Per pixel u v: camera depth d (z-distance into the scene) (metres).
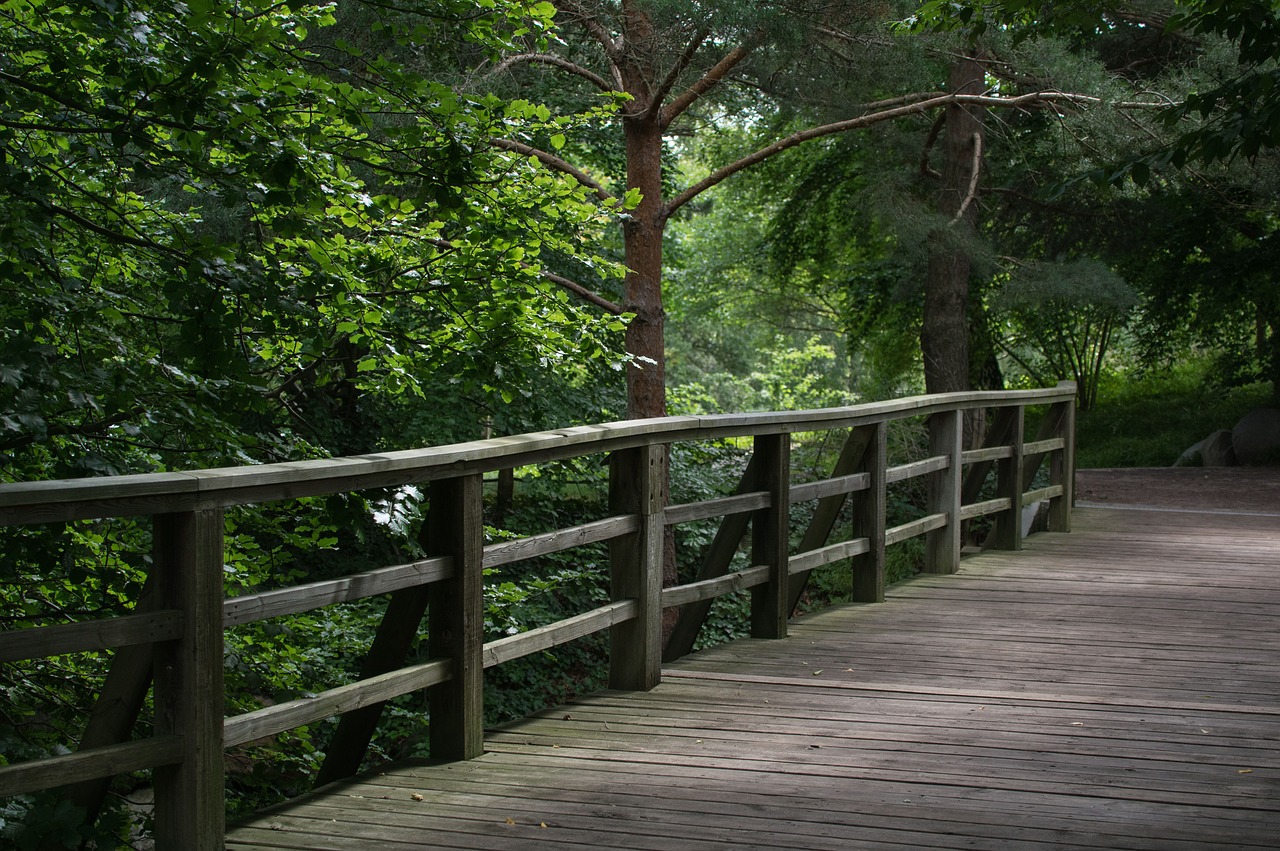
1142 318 20.02
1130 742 4.10
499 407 10.52
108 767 2.79
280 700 5.66
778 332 26.69
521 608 10.69
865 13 9.50
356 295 4.94
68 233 4.91
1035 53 10.62
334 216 5.41
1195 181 12.73
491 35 4.81
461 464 3.85
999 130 14.56
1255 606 6.59
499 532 6.82
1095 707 4.58
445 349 5.54
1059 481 9.63
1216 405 22.20
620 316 6.13
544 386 10.59
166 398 4.56
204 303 4.29
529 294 5.75
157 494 2.81
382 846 3.16
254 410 4.69
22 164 4.03
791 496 5.86
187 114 4.02
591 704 4.64
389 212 5.42
